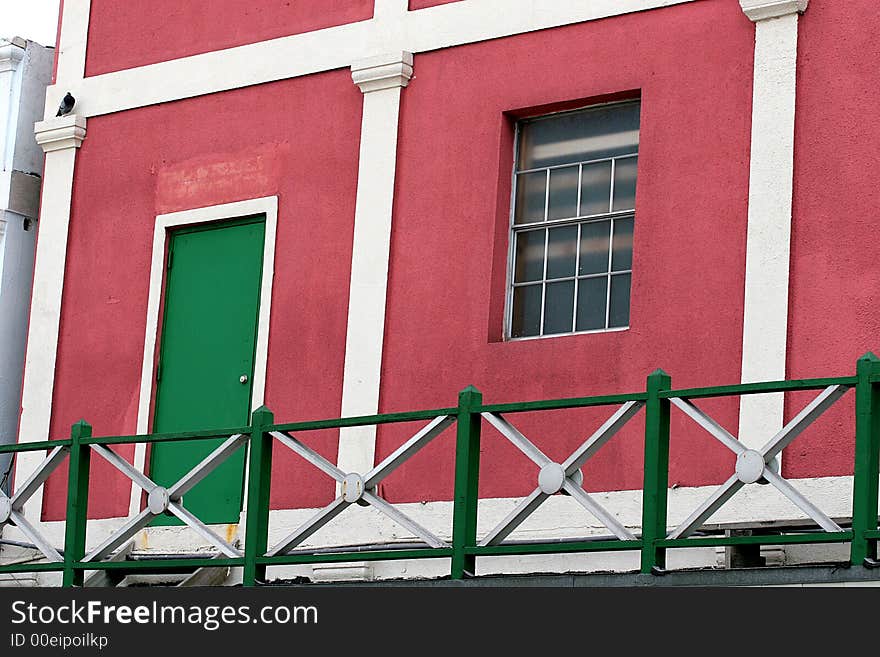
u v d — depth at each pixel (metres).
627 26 15.15
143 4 18.33
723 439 11.87
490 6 15.90
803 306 13.88
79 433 14.88
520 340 15.27
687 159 14.63
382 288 16.08
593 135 15.44
